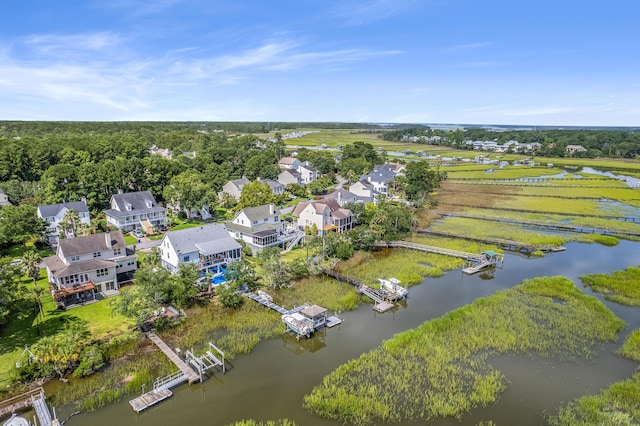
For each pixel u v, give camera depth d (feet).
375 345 144.15
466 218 336.08
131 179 337.31
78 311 161.38
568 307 168.86
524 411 109.19
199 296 175.42
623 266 225.76
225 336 147.33
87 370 121.49
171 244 200.34
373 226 259.80
